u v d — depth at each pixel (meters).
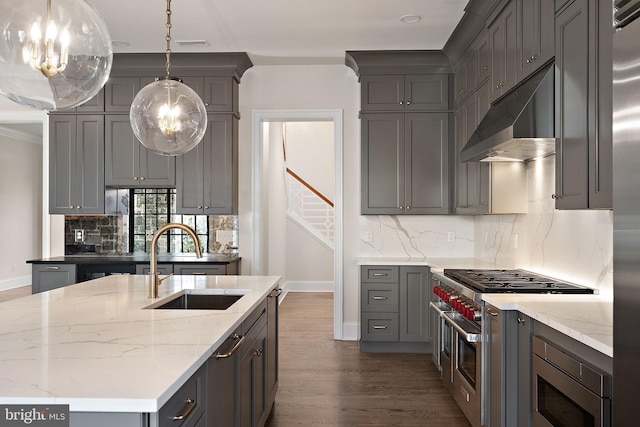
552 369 1.97
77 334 1.74
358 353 4.65
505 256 4.09
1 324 1.90
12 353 1.50
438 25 4.07
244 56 4.74
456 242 5.09
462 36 4.11
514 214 3.85
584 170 2.08
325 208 8.55
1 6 1.49
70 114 4.88
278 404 3.38
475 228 5.00
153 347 1.58
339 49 4.66
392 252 5.09
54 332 1.77
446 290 3.48
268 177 6.70
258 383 2.66
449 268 3.95
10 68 1.56
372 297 4.66
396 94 4.80
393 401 3.44
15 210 8.47
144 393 1.16
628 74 1.22
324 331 5.49
